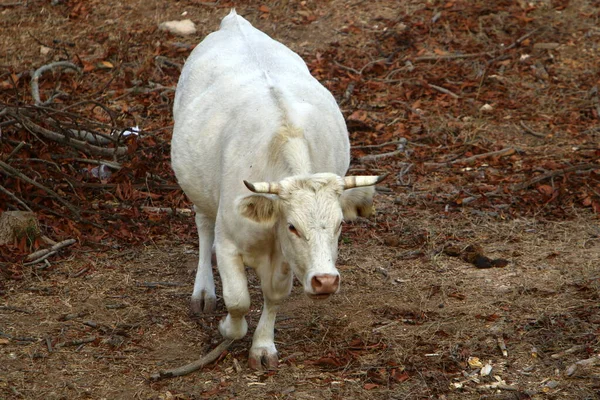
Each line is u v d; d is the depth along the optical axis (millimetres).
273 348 16453
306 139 15227
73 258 20578
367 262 20859
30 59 32875
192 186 17531
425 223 23000
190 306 18688
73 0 36938
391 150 27734
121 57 33031
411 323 17922
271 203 14312
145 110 29156
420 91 31719
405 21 36406
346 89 31531
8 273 19703
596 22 36656
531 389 15375
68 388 15477
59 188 23375
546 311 18250
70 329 17531
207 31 35469
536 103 31203
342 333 17562
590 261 20625
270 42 19453
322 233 13883
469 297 19078
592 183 24984
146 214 22797
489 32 35750
